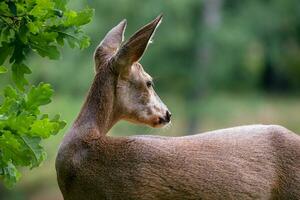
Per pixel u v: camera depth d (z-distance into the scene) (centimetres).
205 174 1113
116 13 4438
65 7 999
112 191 1109
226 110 4803
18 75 1003
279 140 1152
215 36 4872
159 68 4803
